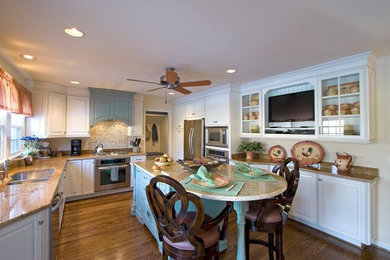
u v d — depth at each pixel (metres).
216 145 4.12
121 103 4.44
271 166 3.29
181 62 2.54
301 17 1.54
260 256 2.19
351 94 2.45
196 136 4.65
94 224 2.90
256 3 1.36
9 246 1.30
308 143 3.11
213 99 4.22
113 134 4.80
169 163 2.70
